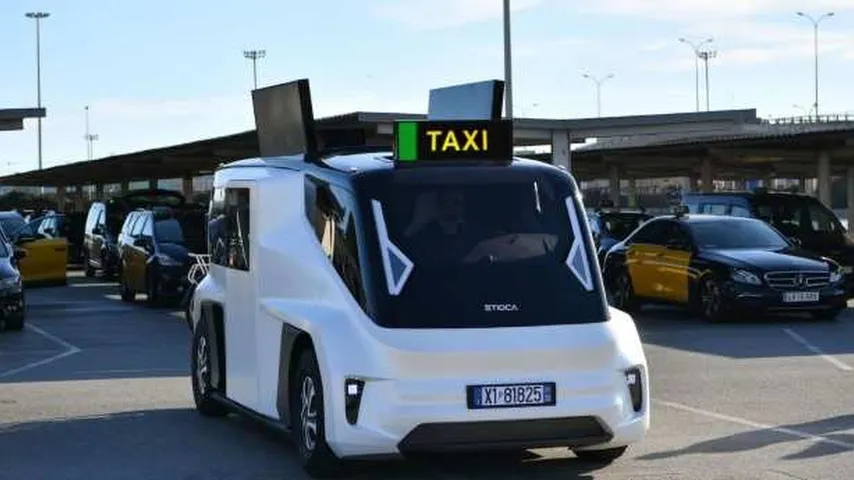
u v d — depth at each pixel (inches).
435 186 303.0
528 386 280.1
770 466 313.4
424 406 275.1
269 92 370.0
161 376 507.2
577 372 284.0
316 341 292.7
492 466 314.2
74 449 344.5
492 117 366.9
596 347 286.4
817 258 723.4
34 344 643.5
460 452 301.6
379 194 299.0
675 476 302.2
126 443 352.8
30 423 388.5
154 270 896.3
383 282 287.1
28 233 1149.7
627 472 306.8
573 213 308.7
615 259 823.7
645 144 1720.0
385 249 291.1
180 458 330.3
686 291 741.3
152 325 757.9
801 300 702.5
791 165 2010.3
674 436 355.6
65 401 435.8
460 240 296.4
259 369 339.3
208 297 391.5
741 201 901.2
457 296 287.3
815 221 897.5
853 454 328.8
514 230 301.1
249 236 350.6
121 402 433.1
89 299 996.6
